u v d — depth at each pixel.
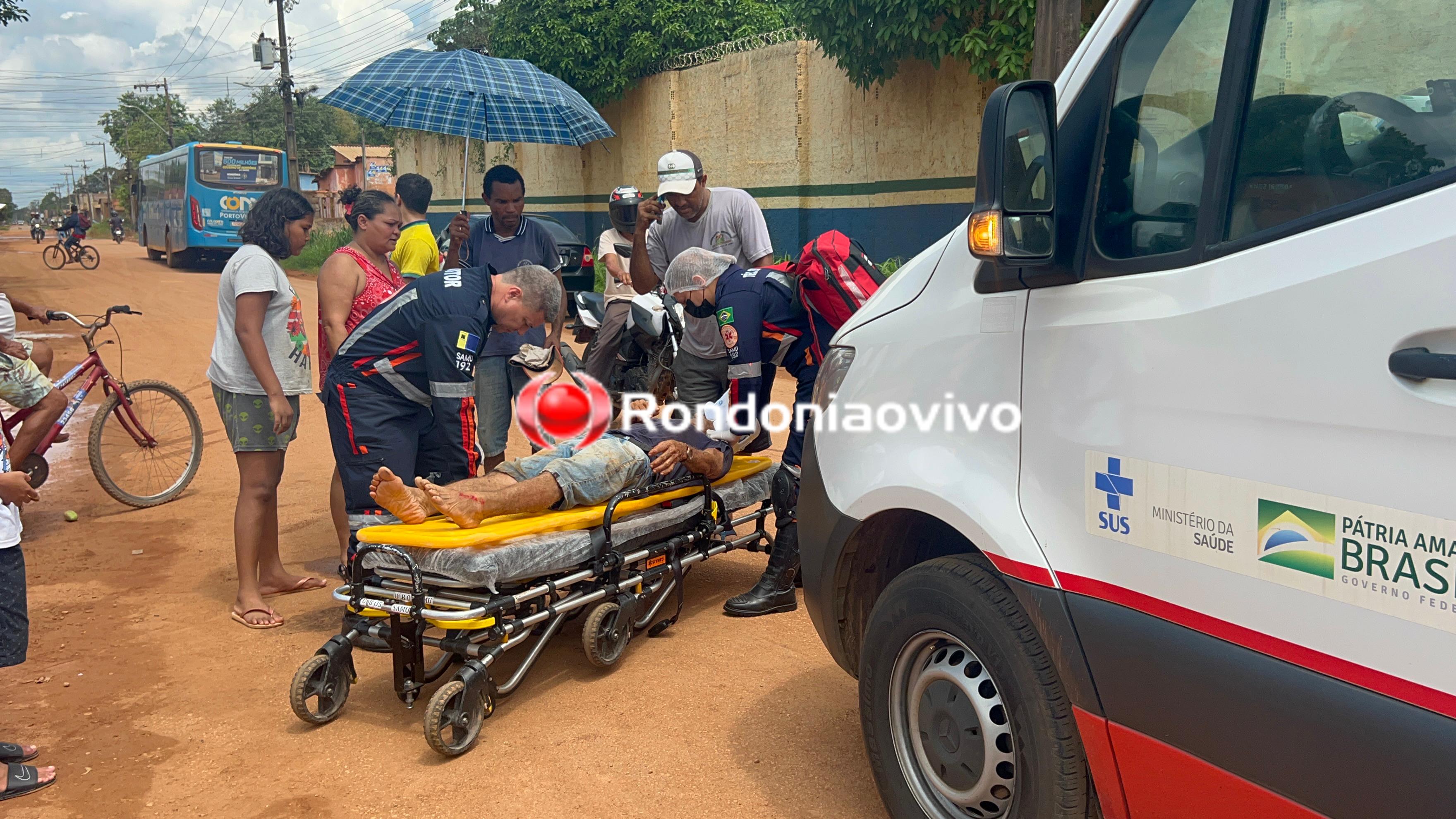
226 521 6.42
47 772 3.32
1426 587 1.69
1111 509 2.24
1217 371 2.02
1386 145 1.84
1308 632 1.87
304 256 31.38
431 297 3.95
